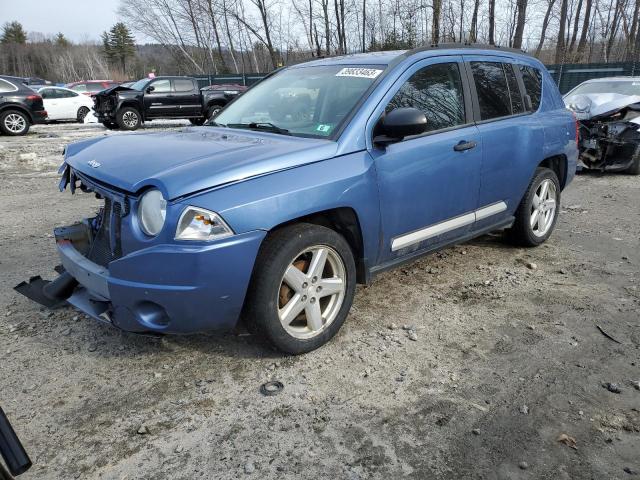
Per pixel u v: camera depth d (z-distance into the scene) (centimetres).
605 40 3472
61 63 8400
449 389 299
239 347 342
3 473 164
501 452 251
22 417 277
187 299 280
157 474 239
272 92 430
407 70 382
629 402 287
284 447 255
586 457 247
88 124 2133
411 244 386
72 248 342
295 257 311
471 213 434
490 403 287
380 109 357
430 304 407
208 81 3256
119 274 287
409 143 369
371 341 351
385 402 288
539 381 306
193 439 261
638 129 902
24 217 668
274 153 312
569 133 532
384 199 353
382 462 245
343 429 267
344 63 411
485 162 427
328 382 305
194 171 287
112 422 273
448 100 409
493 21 2528
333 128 348
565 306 402
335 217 343
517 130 459
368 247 354
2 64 8981
